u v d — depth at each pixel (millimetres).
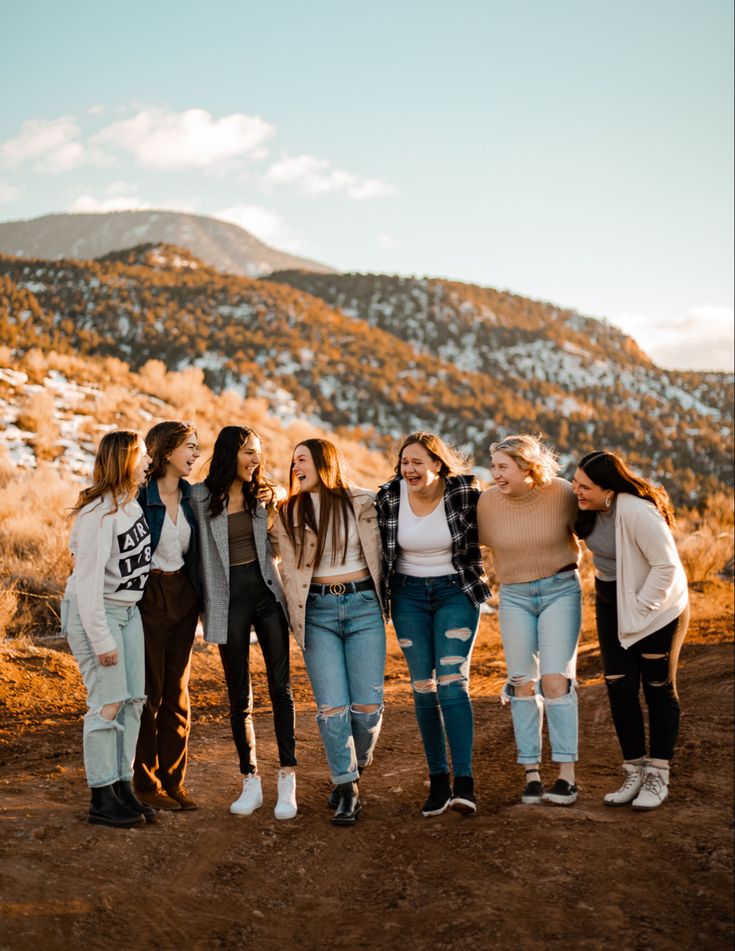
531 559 5336
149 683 4973
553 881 4406
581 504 5234
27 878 3953
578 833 4945
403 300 133250
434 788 5332
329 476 5160
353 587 5191
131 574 4711
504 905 4180
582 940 3936
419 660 5281
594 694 8164
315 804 5434
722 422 89438
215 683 8453
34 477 15539
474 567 5293
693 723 7078
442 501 5223
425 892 4340
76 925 3688
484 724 7406
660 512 5262
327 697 5137
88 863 4199
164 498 4945
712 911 4293
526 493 5234
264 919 4066
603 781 5938
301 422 27562
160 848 4496
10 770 5652
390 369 73500
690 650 9672
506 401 73000
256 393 55281
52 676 7902
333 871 4590
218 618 4977
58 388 22422
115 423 20922
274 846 4754
